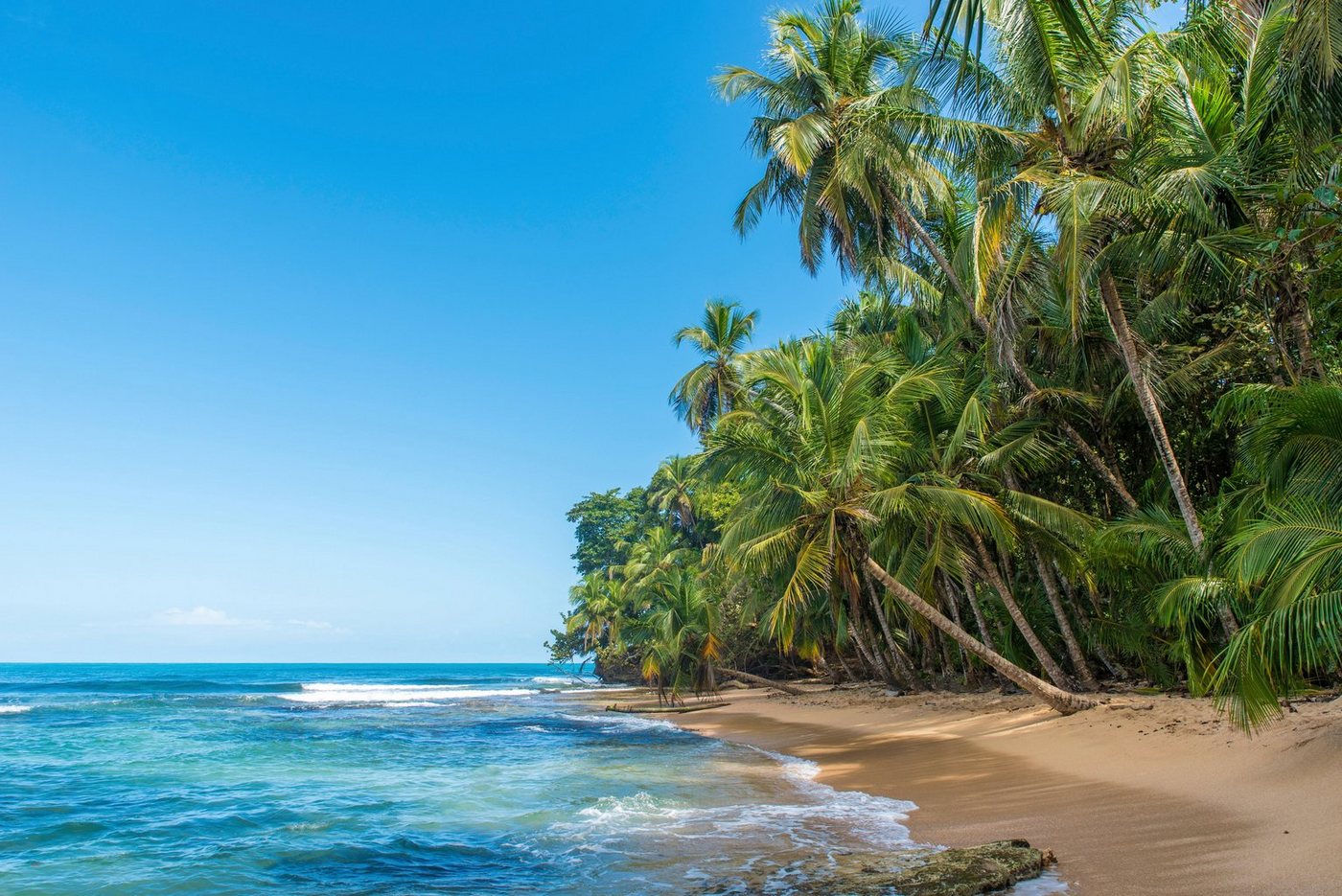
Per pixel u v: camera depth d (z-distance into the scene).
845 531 16.94
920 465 20.31
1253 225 11.72
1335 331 11.41
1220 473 18.53
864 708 26.41
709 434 18.95
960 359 21.28
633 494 71.75
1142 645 18.45
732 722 27.77
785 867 8.07
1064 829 8.58
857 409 17.00
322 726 29.11
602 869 8.57
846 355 25.58
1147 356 15.77
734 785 14.09
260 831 10.96
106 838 10.62
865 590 29.38
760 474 19.78
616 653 56.50
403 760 18.95
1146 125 13.48
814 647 33.59
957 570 18.19
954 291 20.78
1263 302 12.38
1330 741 9.27
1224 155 12.03
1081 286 13.32
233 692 62.66
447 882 8.38
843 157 18.53
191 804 13.07
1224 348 15.37
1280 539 8.40
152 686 72.12
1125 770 11.27
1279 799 8.27
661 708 36.91
